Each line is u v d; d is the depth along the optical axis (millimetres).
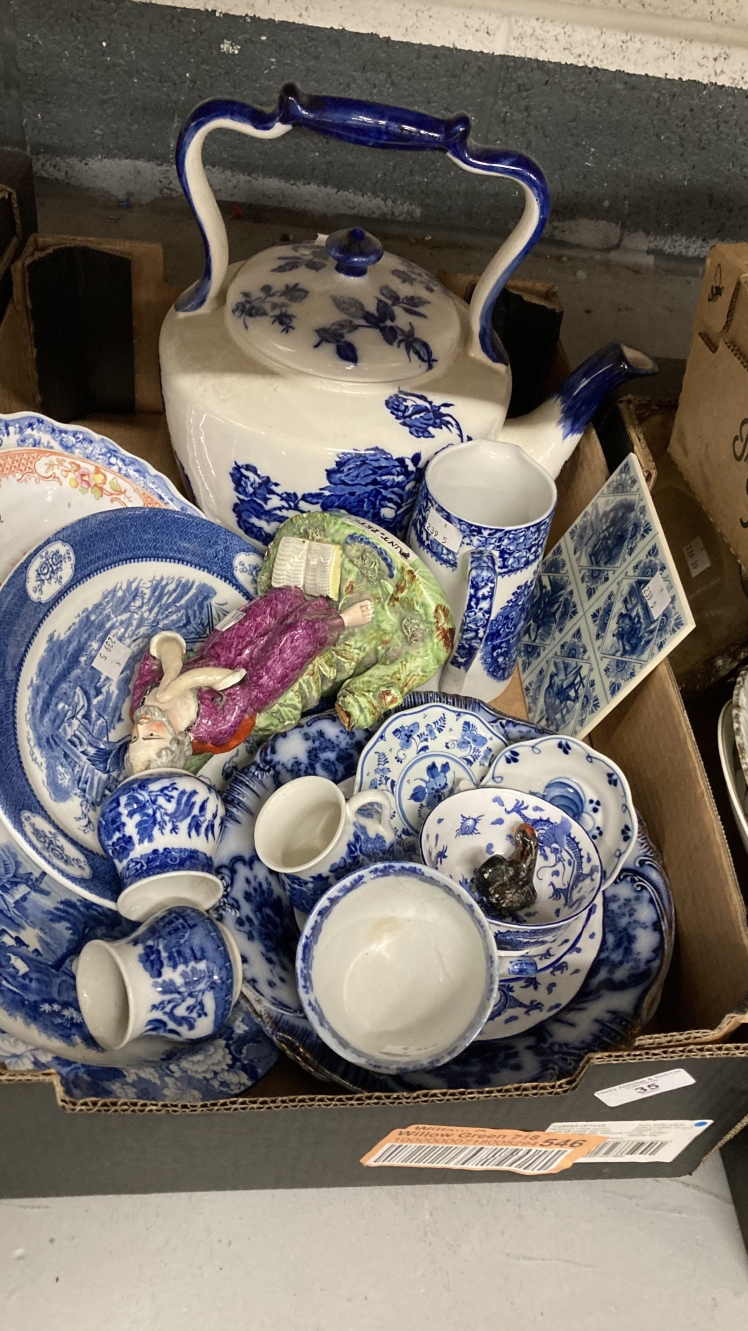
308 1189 687
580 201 1230
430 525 721
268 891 665
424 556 739
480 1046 643
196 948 588
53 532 708
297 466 728
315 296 759
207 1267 649
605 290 1267
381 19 1058
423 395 731
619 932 681
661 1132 642
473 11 1053
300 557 718
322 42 1080
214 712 652
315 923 577
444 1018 589
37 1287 628
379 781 706
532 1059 630
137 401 1020
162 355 763
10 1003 596
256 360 733
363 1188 690
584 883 676
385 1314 646
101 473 758
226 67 1101
